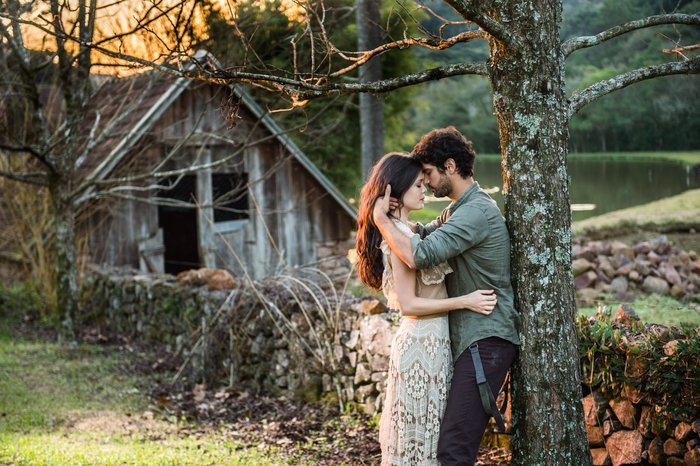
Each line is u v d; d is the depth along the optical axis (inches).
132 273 382.3
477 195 135.1
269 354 266.7
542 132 128.6
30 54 318.0
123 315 361.4
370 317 235.9
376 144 399.5
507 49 127.6
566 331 131.2
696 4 864.9
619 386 160.9
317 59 299.4
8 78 324.8
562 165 130.5
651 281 391.2
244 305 277.7
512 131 130.4
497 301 130.3
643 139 1333.7
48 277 376.5
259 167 478.9
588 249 418.9
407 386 133.8
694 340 147.6
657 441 153.3
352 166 702.5
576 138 1439.5
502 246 130.6
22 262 411.2
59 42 276.8
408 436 133.4
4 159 385.1
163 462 185.8
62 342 331.0
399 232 130.4
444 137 135.7
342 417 231.8
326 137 558.6
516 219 131.3
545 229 129.3
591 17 1122.7
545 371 130.0
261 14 252.8
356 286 394.6
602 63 1252.5
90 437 212.7
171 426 230.7
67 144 322.0
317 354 249.1
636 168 1148.5
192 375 285.7
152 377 287.7
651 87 1268.5
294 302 260.8
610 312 181.6
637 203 830.5
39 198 387.5
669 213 605.9
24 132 357.7
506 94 130.0
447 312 135.6
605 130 1373.0
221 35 235.8
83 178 365.1
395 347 137.8
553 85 129.0
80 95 312.0
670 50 146.5
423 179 137.4
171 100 394.3
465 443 127.9
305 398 252.5
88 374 286.0
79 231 395.2
